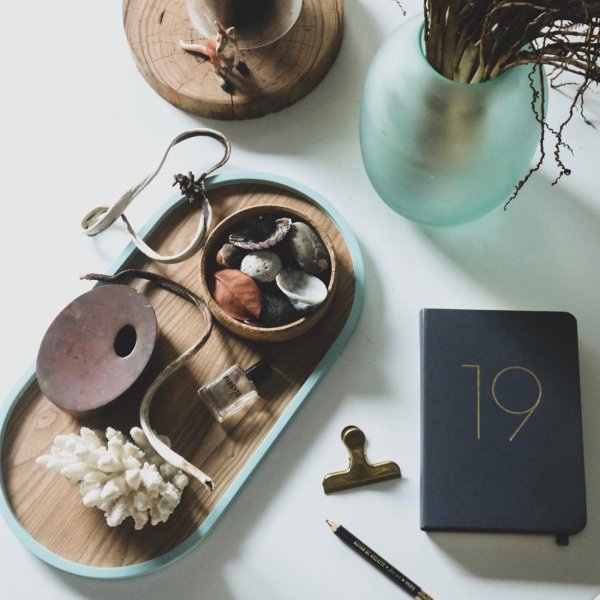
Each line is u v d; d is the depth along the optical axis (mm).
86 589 770
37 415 788
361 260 809
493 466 751
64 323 763
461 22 615
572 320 778
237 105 841
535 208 839
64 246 852
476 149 700
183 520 760
